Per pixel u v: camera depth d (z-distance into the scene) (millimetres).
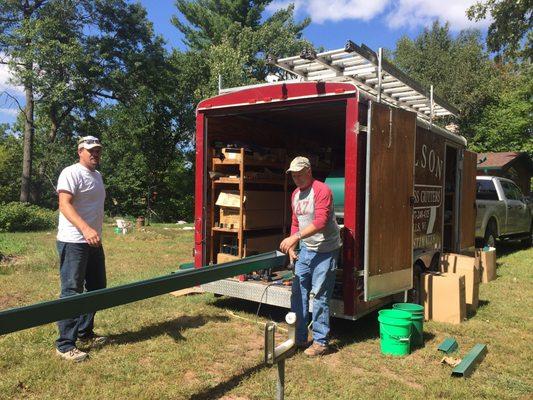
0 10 22625
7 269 8102
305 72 5980
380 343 4895
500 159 18500
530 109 23766
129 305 6043
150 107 27828
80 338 4648
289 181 7172
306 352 4543
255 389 3777
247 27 29938
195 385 3828
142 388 3732
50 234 14789
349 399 3666
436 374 4203
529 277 8758
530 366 4469
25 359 4176
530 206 13297
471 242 8914
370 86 6285
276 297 5355
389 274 5066
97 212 4441
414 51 29609
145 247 12039
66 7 22625
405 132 5309
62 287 4238
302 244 4676
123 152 27312
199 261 6219
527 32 13781
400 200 5246
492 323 5785
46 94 22469
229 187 6688
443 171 7121
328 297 4590
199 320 5551
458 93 26375
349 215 4809
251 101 5562
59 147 25219
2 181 24969
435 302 5812
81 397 3559
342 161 8852
